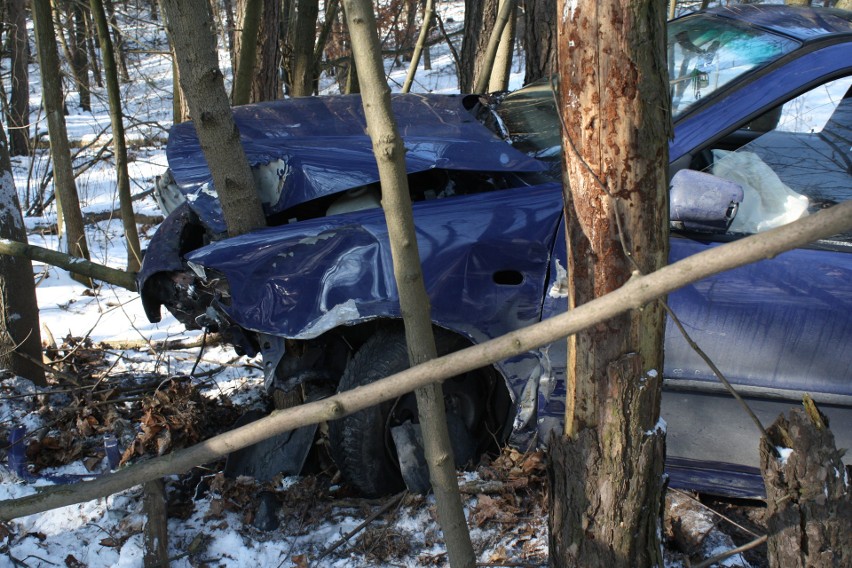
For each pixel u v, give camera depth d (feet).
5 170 11.69
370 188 9.92
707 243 8.58
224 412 11.31
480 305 8.38
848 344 8.36
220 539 8.93
